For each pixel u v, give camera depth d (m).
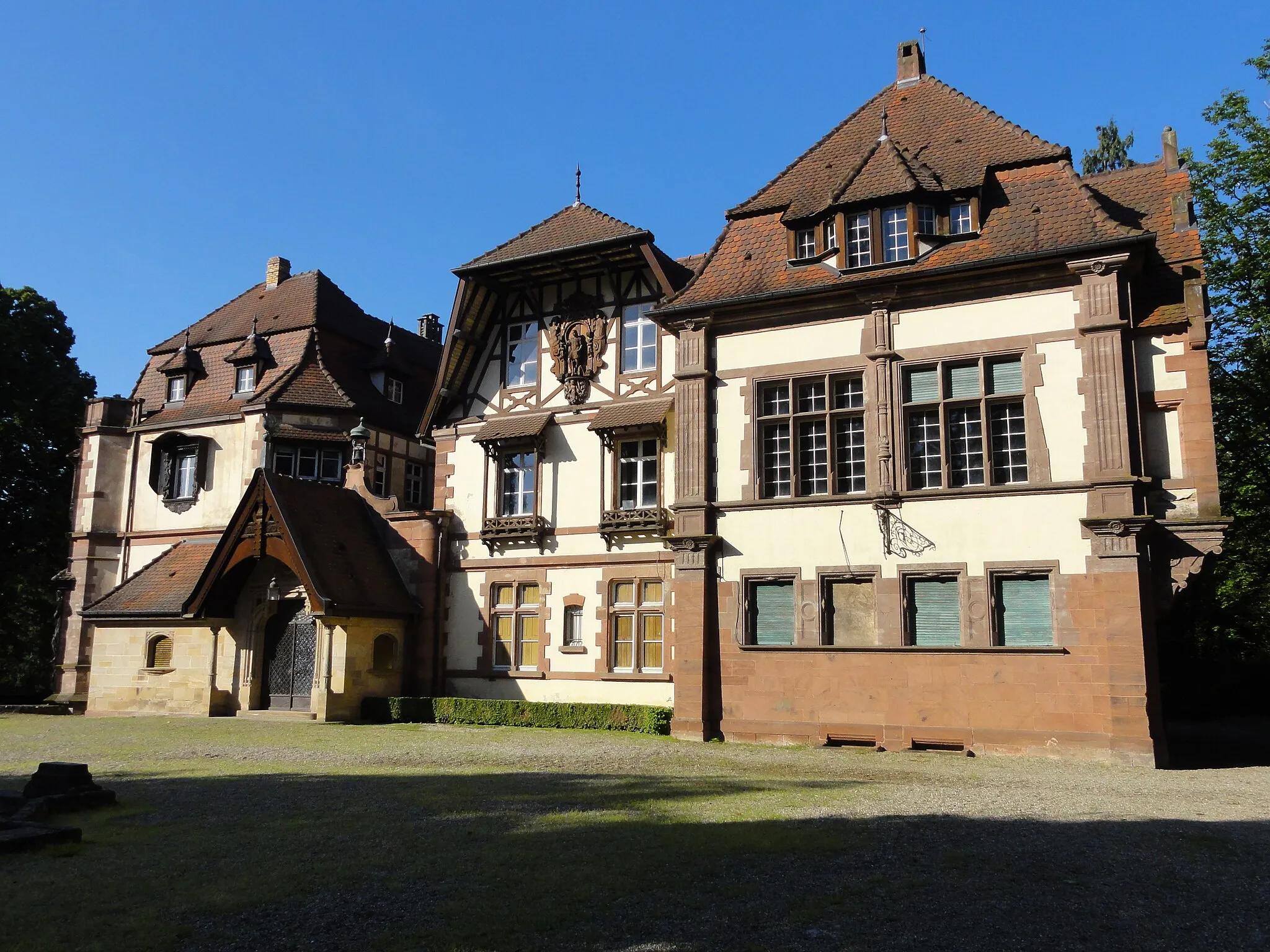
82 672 31.31
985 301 18.53
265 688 24.66
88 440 33.00
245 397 31.64
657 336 23.89
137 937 6.20
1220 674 30.50
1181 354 17.34
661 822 9.84
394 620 24.58
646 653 22.89
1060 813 10.76
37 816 9.70
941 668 17.80
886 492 18.64
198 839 8.99
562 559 24.08
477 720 22.52
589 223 24.92
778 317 20.33
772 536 19.64
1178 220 18.84
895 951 5.97
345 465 30.42
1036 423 17.75
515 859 8.16
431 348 38.78
